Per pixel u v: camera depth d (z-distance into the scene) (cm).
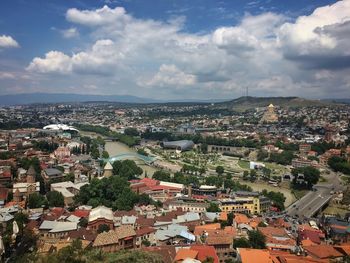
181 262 19562
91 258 19400
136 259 19375
